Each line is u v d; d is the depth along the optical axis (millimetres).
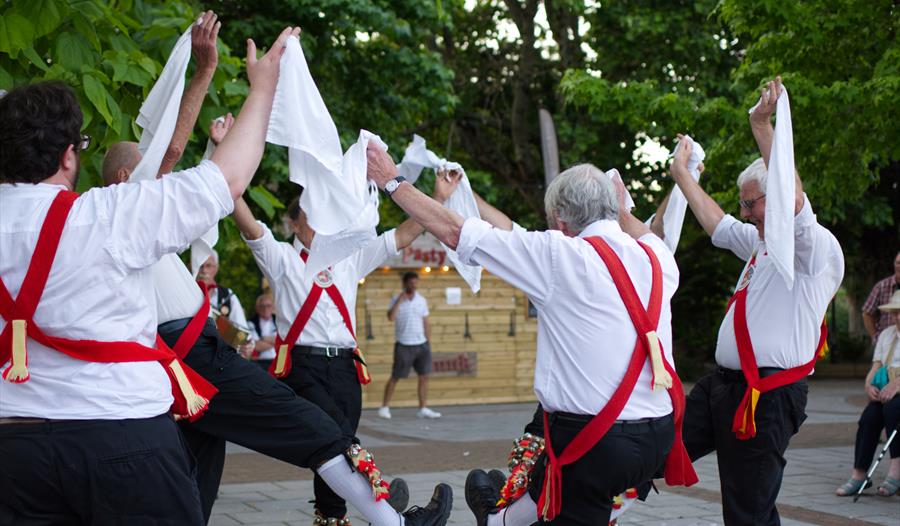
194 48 3414
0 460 2617
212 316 4766
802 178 11266
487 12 21766
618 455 3316
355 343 5602
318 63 14258
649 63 18859
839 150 10977
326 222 3615
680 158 4746
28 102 2709
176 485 2756
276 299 5551
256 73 2977
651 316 3361
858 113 10336
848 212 19625
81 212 2660
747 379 4297
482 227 3412
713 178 12609
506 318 17328
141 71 4605
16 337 2586
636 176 19953
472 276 4645
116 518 2662
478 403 17156
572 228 3510
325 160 3463
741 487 4363
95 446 2631
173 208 2689
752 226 4602
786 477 8031
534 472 3656
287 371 5453
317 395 5438
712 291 23906
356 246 3760
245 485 7852
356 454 4406
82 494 2643
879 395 7094
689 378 22344
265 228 5562
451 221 3412
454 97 15781
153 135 3486
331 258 3779
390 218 19219
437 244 16844
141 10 5473
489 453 10094
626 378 3305
